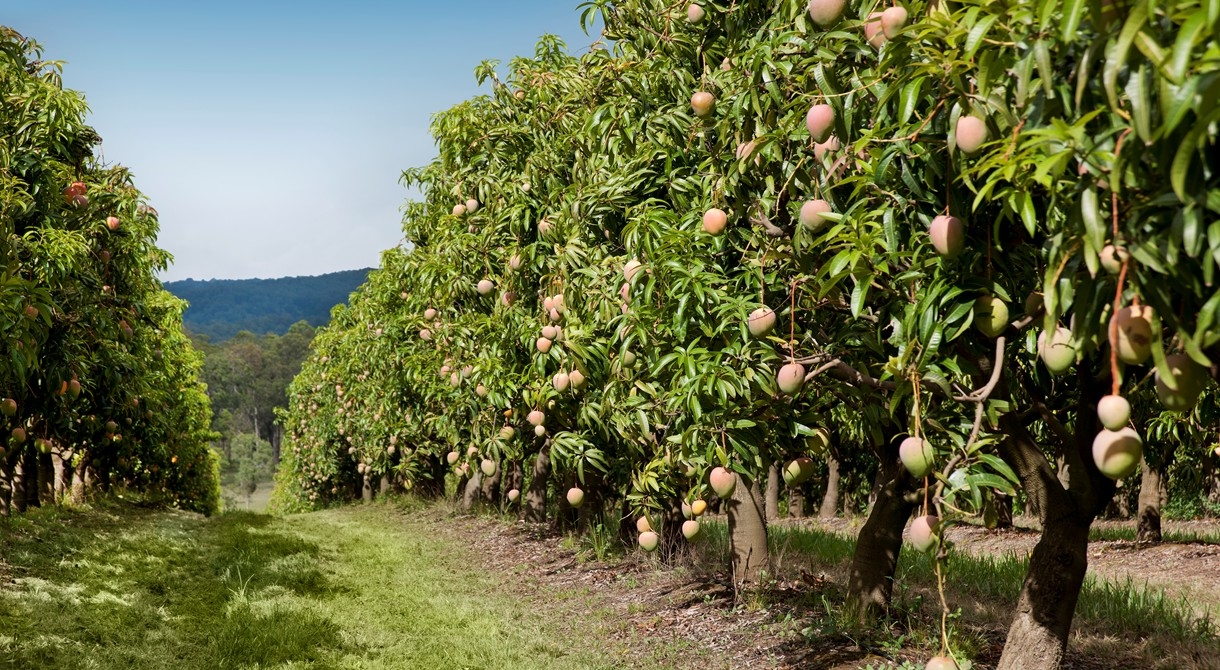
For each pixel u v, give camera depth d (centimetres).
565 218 556
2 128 613
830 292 283
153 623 566
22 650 460
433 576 844
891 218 228
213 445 7981
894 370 212
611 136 506
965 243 229
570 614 654
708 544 837
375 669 493
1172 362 144
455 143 819
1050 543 327
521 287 687
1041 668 322
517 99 789
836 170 266
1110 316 153
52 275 605
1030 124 162
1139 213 138
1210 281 127
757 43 336
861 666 427
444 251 802
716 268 370
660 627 579
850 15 231
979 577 690
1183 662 452
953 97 185
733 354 326
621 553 856
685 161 464
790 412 341
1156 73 115
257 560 837
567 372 532
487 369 684
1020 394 369
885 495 510
